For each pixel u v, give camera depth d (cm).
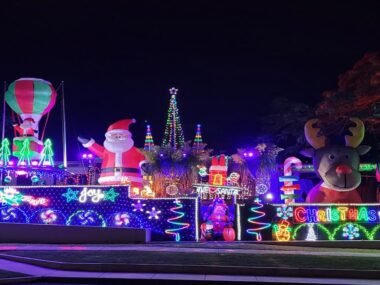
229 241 2392
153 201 2428
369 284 1414
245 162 3158
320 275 1534
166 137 4309
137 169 2609
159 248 2080
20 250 1988
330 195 2592
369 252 2133
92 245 2242
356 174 2588
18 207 2467
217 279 1459
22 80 2870
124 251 1942
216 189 2722
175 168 2838
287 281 1444
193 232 2403
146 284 1441
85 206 2439
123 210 2423
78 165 4403
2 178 2780
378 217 2438
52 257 1752
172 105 4350
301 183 3650
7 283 1411
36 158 2741
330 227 2434
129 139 2575
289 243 2402
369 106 3950
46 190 2472
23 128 2791
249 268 1556
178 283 1437
